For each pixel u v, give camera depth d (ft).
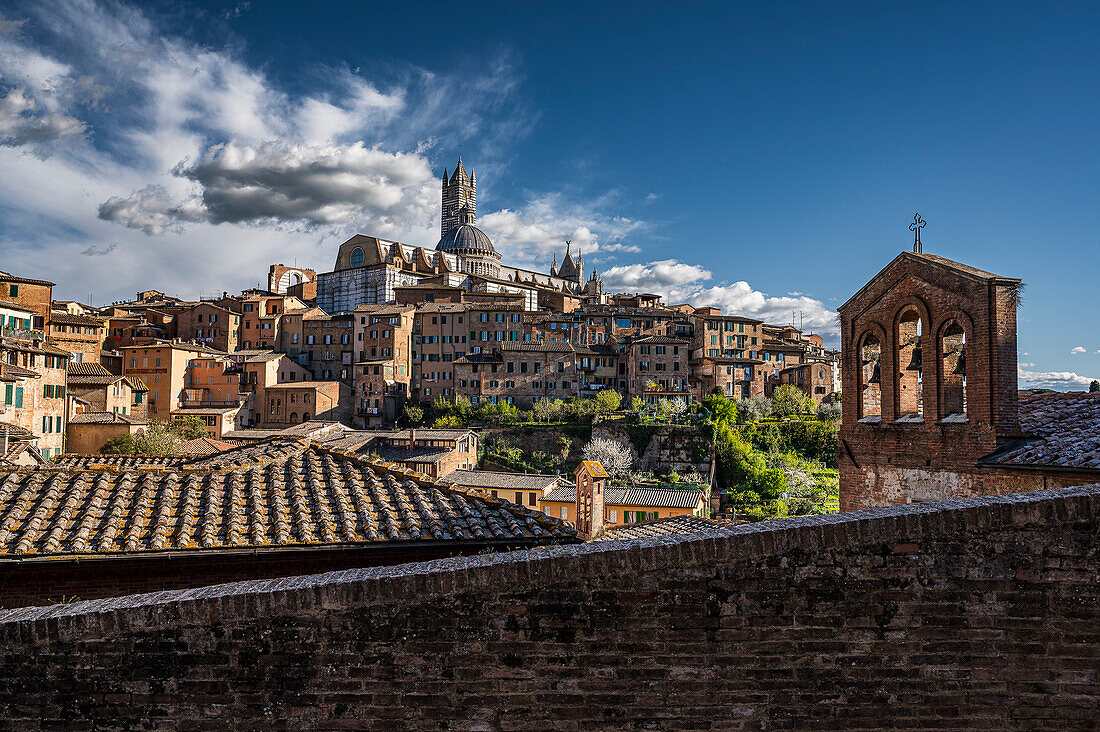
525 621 20.47
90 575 34.81
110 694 20.29
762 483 250.98
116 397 267.18
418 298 438.40
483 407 335.67
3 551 32.96
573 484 214.48
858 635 20.38
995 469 40.73
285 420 348.59
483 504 43.29
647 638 20.40
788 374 390.42
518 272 602.03
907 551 20.47
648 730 20.22
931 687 20.21
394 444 248.11
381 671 20.38
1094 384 65.31
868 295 53.26
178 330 408.05
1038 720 20.03
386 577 20.70
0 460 48.88
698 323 400.06
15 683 20.21
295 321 404.57
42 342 216.54
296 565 36.68
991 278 41.57
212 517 38.19
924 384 47.03
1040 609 20.22
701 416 292.20
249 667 20.40
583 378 374.22
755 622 20.42
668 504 184.85
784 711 20.22
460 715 20.27
